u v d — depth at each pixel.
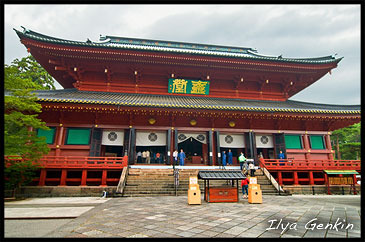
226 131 25.31
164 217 9.36
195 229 7.57
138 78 28.19
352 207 12.17
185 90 28.83
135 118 24.05
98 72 27.88
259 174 20.77
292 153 25.42
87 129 22.81
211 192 13.55
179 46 38.06
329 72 30.00
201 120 25.30
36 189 17.31
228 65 27.70
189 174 20.23
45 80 40.16
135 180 18.39
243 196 15.70
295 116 24.62
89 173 20.53
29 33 24.36
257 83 30.98
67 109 21.75
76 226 7.97
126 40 36.94
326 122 26.45
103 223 8.38
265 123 26.23
